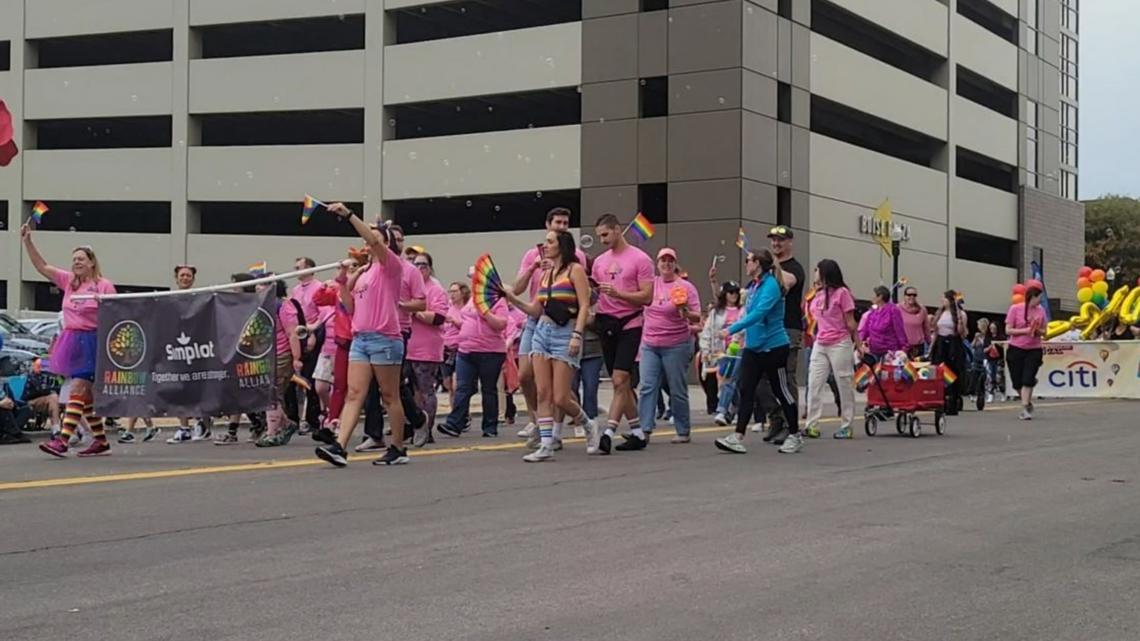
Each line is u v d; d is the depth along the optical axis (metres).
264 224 43.47
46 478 8.57
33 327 24.95
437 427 13.74
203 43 41.41
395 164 38.53
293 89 39.38
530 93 36.88
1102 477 9.01
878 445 11.56
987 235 49.88
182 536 6.37
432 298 11.54
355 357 9.37
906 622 4.80
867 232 39.94
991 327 22.97
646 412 11.00
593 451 10.42
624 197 34.81
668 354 11.14
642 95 35.41
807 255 36.44
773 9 34.97
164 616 4.76
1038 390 22.44
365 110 38.84
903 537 6.50
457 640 4.46
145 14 40.75
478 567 5.68
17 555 5.87
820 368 12.48
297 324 11.84
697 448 11.05
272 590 5.20
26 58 42.22
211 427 13.23
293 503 7.46
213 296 10.55
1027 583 5.48
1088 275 27.70
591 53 35.31
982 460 10.14
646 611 4.92
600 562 5.81
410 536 6.41
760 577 5.54
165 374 10.45
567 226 9.92
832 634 4.62
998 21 51.97
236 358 10.55
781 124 35.16
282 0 39.25
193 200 40.28
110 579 5.38
